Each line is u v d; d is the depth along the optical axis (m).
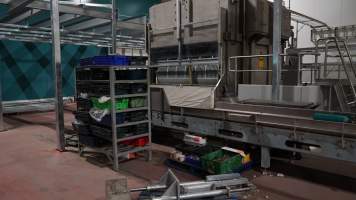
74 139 4.86
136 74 3.79
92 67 3.77
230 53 4.50
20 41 8.73
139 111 3.90
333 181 3.31
